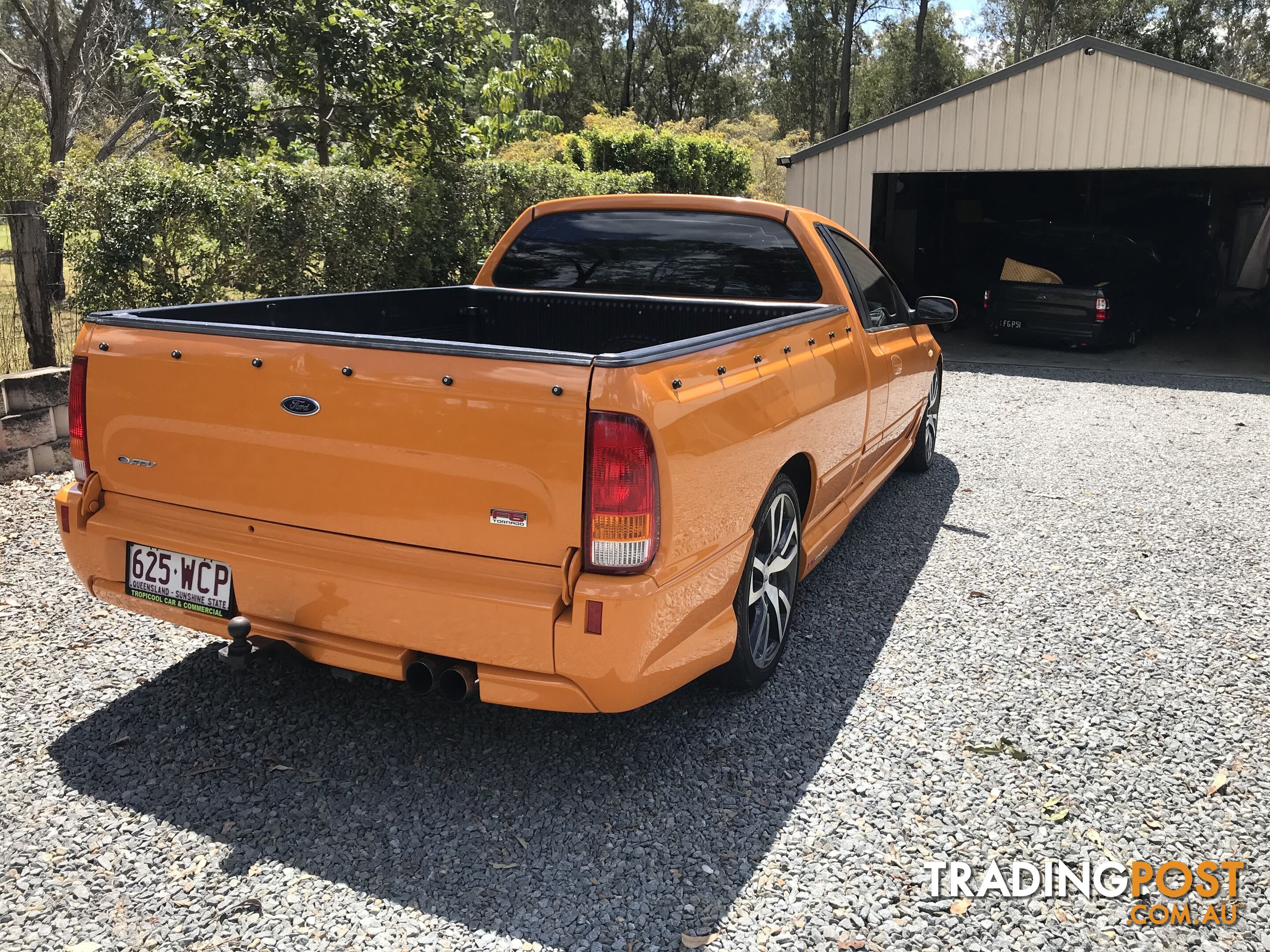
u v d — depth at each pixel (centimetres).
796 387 334
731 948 226
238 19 998
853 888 248
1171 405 924
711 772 298
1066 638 397
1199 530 539
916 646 389
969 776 298
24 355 614
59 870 247
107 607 406
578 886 246
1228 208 2270
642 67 5916
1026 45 6556
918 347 549
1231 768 304
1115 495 610
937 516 562
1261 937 236
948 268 1859
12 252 603
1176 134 1134
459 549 252
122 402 290
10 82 2039
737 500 289
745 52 6112
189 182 688
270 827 267
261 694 340
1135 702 345
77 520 301
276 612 276
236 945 223
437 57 1034
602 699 253
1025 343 1393
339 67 991
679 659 275
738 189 2298
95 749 302
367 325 418
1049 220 1880
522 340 484
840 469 411
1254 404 937
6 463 562
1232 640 396
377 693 344
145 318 295
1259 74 5534
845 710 337
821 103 6306
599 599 238
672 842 264
